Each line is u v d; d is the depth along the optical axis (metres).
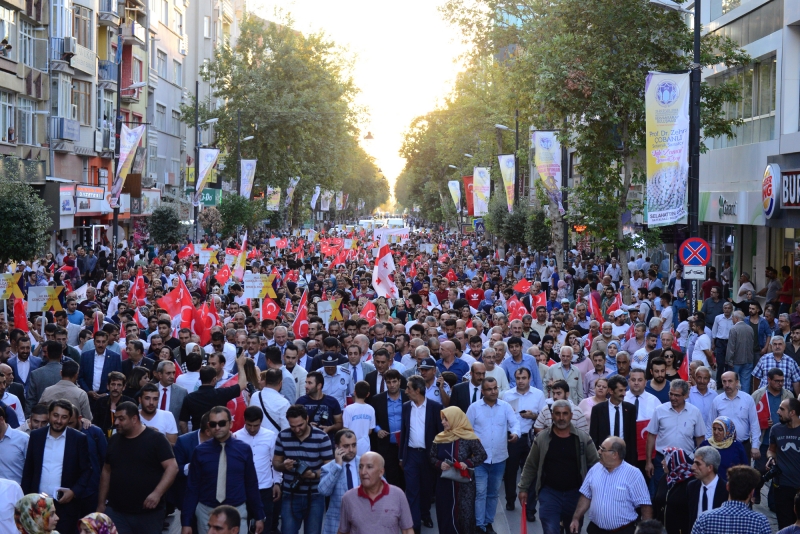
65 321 16.50
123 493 8.52
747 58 27.05
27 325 16.55
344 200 126.06
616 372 13.77
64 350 13.52
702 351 16.41
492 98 60.06
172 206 52.00
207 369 10.95
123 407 8.51
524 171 63.94
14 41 41.06
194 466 8.66
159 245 50.94
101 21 51.59
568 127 28.53
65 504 8.87
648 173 20.44
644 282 27.45
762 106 27.58
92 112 50.12
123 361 13.28
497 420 10.84
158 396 10.25
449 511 9.84
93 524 6.17
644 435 10.93
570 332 14.89
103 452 9.33
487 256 51.50
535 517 11.68
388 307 20.62
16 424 10.20
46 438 8.88
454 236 80.19
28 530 6.62
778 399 12.11
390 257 21.61
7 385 10.91
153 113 64.62
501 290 25.64
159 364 11.27
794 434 9.98
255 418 9.66
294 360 12.87
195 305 21.38
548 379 13.49
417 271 34.50
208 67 67.25
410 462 10.75
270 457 9.76
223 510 6.49
